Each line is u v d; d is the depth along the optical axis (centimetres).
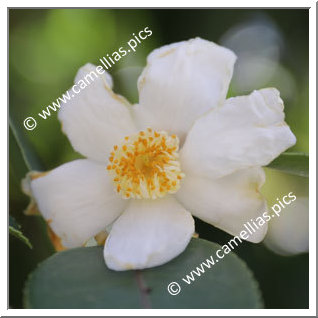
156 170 30
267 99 29
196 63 30
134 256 28
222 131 29
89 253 28
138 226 29
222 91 30
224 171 29
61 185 30
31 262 32
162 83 30
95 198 30
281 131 29
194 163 29
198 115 30
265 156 29
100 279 28
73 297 27
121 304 27
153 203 30
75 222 30
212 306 27
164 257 28
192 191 30
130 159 30
